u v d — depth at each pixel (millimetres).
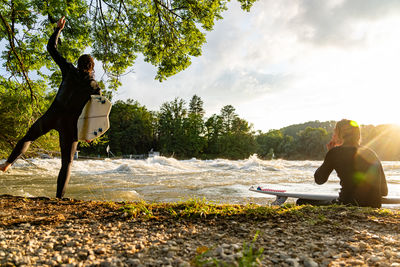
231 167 15977
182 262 1439
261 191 4625
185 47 7203
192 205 2902
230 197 5859
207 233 2033
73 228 2160
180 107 82125
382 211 2650
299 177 10352
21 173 10523
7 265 1381
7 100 6938
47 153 9383
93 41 6715
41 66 6285
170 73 7355
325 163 3232
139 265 1409
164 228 2186
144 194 6223
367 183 3004
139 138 77938
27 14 5328
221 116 91062
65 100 3391
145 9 7074
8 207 2873
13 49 5309
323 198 3828
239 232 2047
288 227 2160
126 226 2238
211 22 7012
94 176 10391
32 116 6398
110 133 74062
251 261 1363
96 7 6383
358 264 1419
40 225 2230
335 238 1899
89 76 3521
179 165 16688
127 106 79750
